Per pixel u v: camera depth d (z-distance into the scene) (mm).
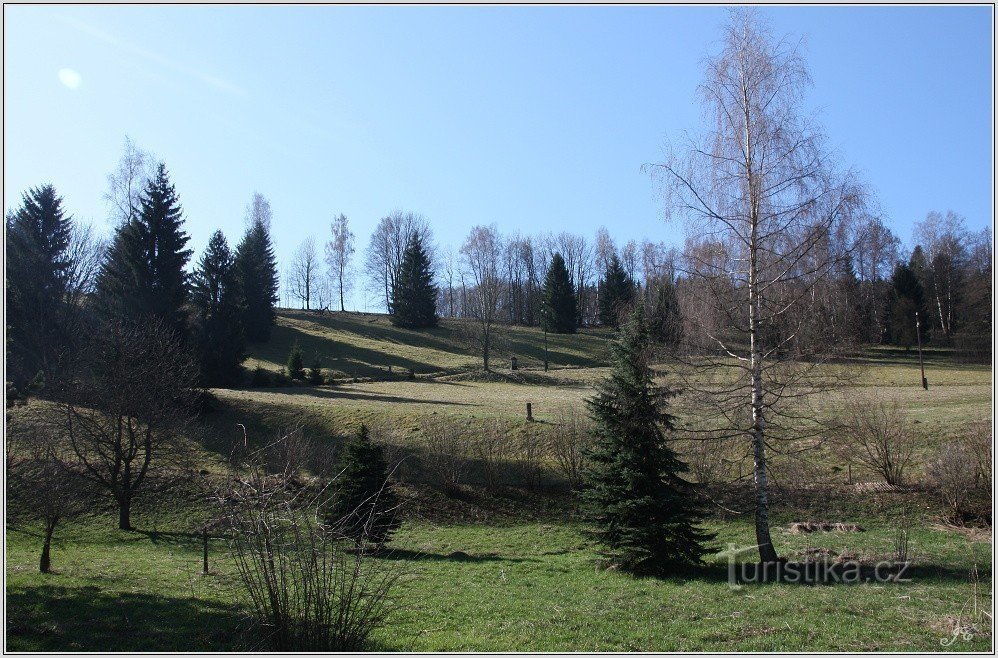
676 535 15688
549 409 37125
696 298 14594
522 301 100312
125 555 19234
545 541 22172
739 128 14484
